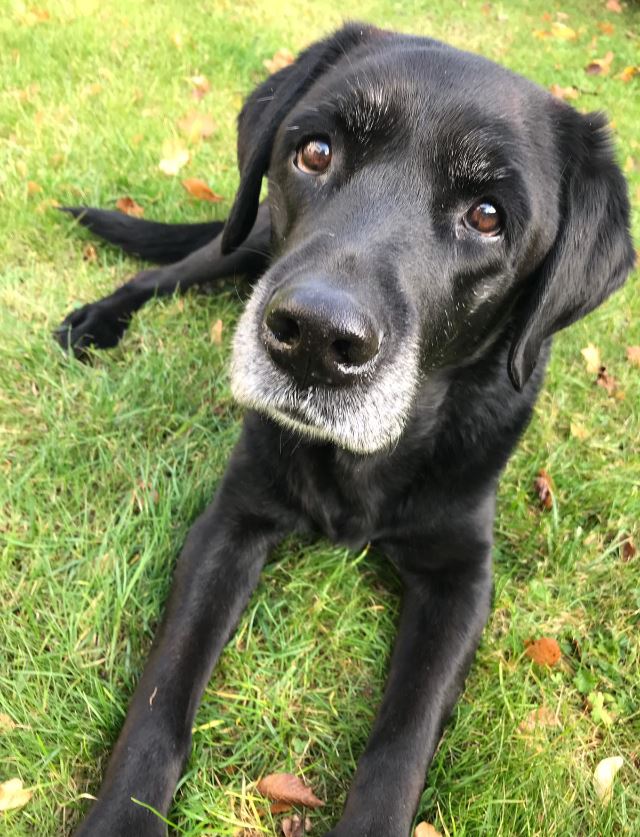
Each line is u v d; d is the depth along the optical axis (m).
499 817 0.29
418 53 0.32
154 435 0.41
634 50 1.22
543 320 0.34
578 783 0.31
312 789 0.30
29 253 0.50
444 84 0.30
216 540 0.34
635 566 0.40
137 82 0.73
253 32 0.90
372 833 0.26
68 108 0.65
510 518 0.42
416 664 0.32
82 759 0.28
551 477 0.44
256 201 0.39
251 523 0.36
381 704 0.31
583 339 0.55
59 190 0.56
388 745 0.29
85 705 0.30
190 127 0.65
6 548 0.34
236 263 0.49
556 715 0.34
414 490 0.35
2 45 0.74
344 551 0.38
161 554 0.35
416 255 0.29
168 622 0.31
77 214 0.52
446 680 0.31
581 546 0.41
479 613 0.34
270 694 0.32
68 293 0.49
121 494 0.38
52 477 0.38
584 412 0.49
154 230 0.52
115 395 0.42
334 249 0.27
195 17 0.91
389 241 0.28
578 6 1.41
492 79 0.32
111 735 0.29
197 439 0.42
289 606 0.36
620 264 0.36
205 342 0.47
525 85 0.34
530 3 1.37
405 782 0.28
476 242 0.30
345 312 0.24
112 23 0.84
